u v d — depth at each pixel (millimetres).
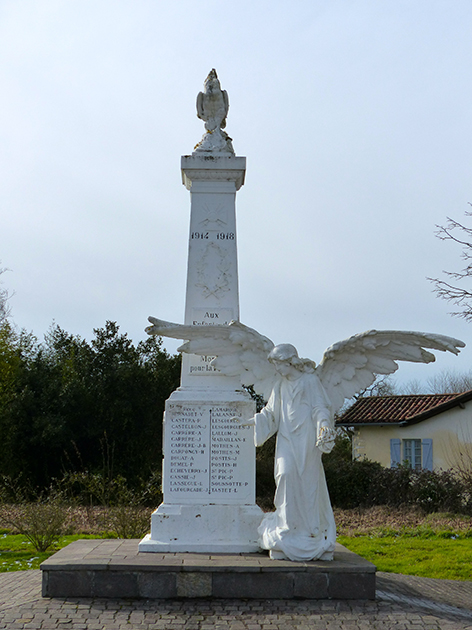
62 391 25547
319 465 8055
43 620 6453
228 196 10281
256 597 7250
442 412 22828
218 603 7070
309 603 7086
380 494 19531
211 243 10133
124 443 26000
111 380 26281
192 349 8891
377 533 14094
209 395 9211
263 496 20656
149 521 12680
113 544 8945
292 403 8227
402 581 8836
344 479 20250
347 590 7266
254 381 8836
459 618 6809
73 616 6582
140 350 28703
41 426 24703
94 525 15109
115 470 25438
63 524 14453
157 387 26906
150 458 26203
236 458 8969
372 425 24094
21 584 8367
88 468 24656
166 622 6461
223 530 8586
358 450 24453
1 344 25953
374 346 8477
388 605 7027
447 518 16266
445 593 8242
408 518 16828
